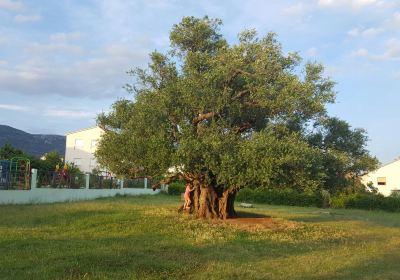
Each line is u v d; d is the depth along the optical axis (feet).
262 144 49.11
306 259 41.09
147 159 56.03
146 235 49.70
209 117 55.88
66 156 223.92
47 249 38.63
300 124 59.82
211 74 54.34
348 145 63.52
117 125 66.03
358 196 143.33
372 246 53.31
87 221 57.26
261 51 56.75
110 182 140.87
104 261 34.27
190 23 64.54
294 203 150.92
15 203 86.28
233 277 32.22
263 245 48.14
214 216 64.39
